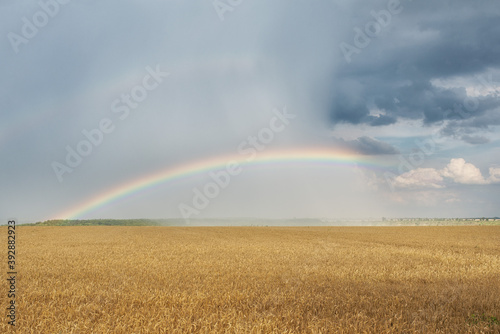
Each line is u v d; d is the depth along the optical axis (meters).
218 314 9.84
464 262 24.36
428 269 20.23
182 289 13.61
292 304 11.16
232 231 73.94
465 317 10.03
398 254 29.33
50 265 21.30
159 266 20.91
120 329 8.59
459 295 12.50
